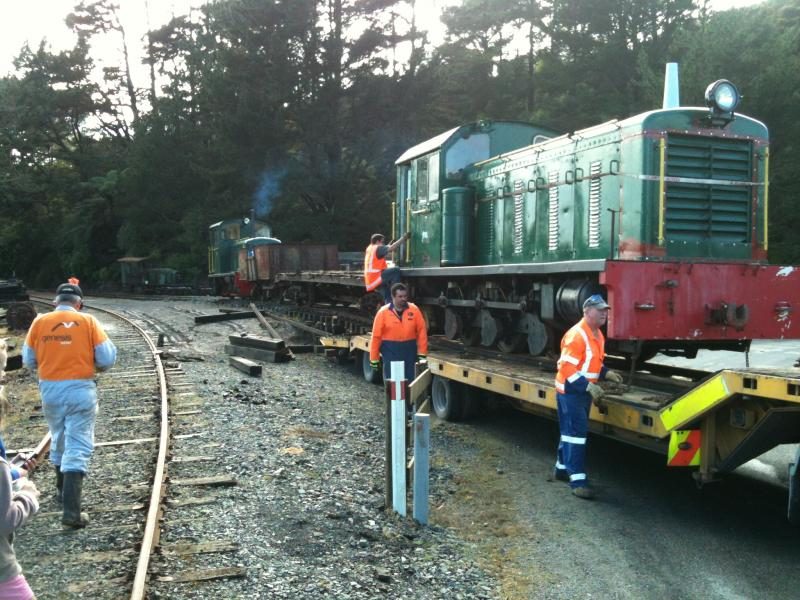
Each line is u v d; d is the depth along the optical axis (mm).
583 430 6078
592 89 29734
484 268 9078
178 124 43156
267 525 5219
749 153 7473
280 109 32250
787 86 20219
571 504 5980
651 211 7152
